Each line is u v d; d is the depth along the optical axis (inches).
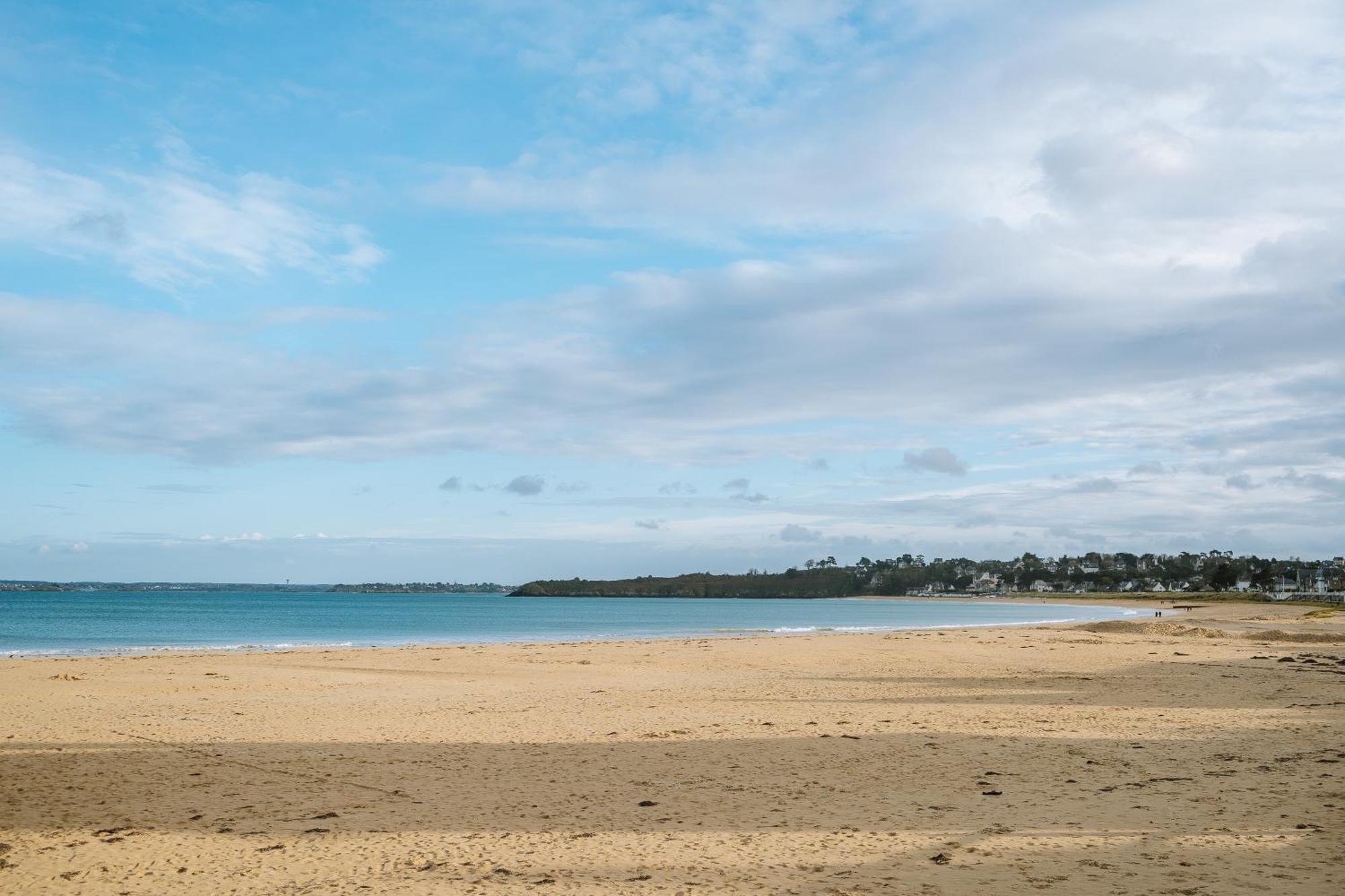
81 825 406.3
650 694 912.9
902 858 338.6
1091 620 4131.4
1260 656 1464.1
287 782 496.1
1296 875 307.9
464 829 393.4
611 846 364.2
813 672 1170.0
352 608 6368.1
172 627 3053.6
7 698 856.3
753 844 363.6
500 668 1232.2
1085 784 469.1
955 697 884.6
